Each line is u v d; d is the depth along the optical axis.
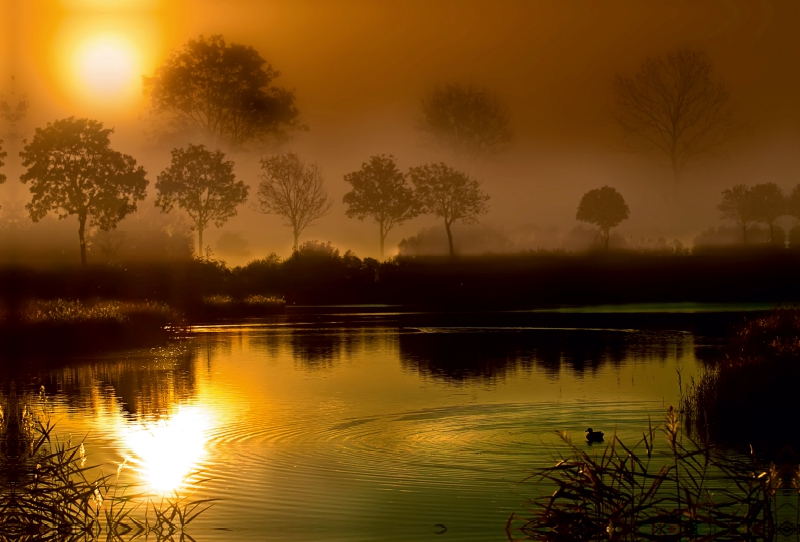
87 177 70.81
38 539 8.88
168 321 42.25
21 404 18.88
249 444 14.53
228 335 39.41
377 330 42.22
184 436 15.21
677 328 40.78
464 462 12.96
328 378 23.36
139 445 14.41
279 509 10.67
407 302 74.19
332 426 16.08
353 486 11.69
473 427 15.73
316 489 11.54
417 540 9.42
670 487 10.97
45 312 36.03
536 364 26.06
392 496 11.19
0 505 9.00
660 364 25.64
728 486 11.06
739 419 16.09
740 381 17.20
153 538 9.56
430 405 18.30
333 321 50.44
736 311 53.31
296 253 85.00
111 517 10.01
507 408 17.70
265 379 23.30
